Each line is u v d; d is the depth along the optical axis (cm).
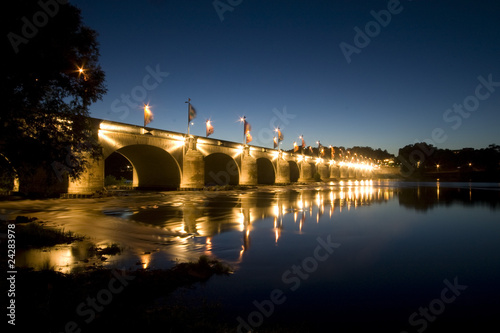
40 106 1309
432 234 2138
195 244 1672
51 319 716
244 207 3594
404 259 1481
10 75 1159
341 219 2750
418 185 10925
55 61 1241
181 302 889
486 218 2953
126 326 711
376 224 2509
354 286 1109
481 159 18275
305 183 11306
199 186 6278
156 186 6625
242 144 8288
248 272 1210
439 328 815
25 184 3834
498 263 1424
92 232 1839
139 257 1336
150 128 5344
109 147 4591
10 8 1108
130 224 2227
